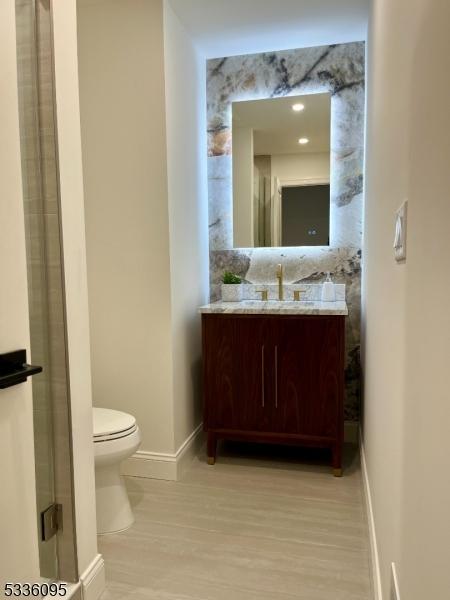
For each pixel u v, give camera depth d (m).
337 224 2.93
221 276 3.12
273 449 2.86
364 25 2.57
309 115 2.92
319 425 2.46
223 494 2.27
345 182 2.90
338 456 2.45
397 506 1.08
